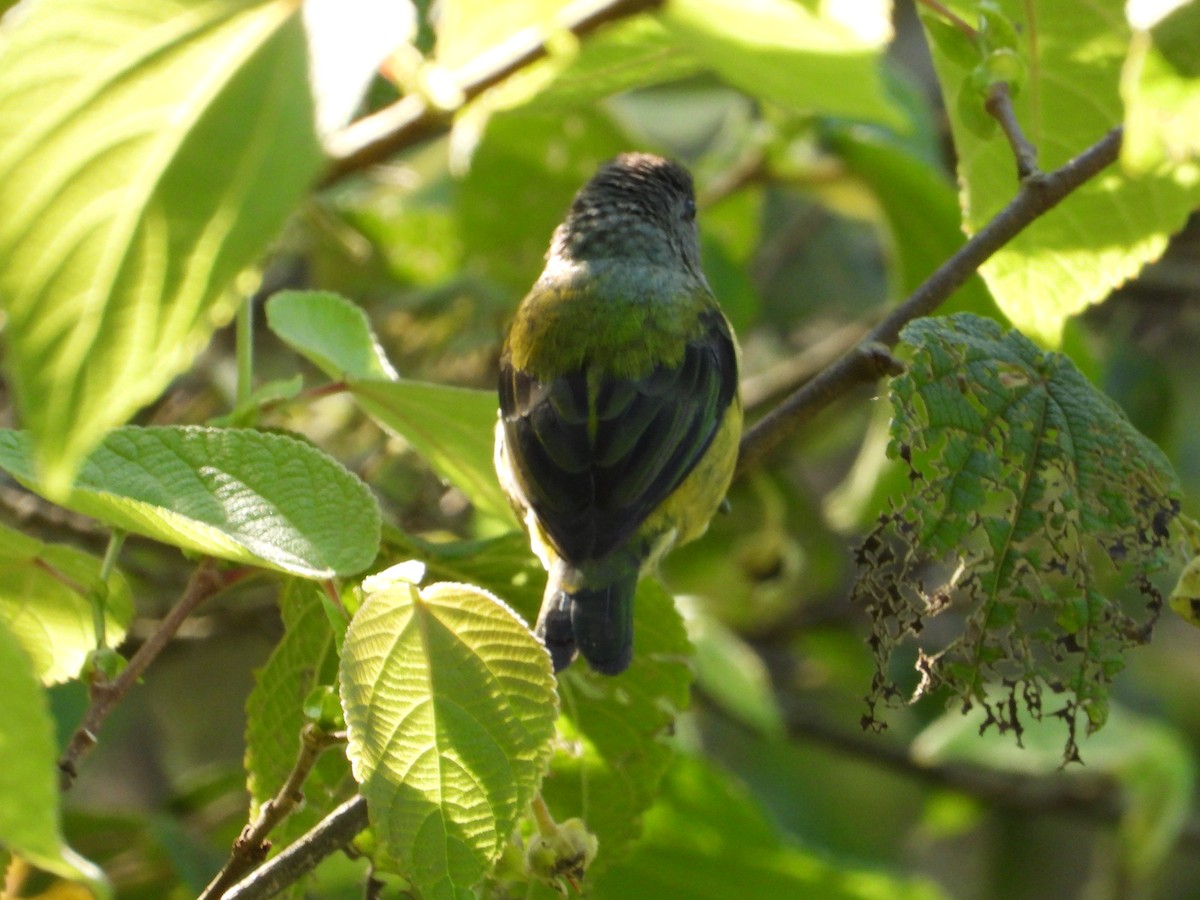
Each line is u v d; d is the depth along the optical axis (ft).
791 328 52.44
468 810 16.69
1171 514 19.53
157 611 38.65
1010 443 19.43
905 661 48.75
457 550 22.27
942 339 19.69
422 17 25.00
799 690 51.67
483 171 42.24
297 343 22.50
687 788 32.78
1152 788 41.29
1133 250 23.53
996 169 23.80
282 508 17.61
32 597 20.21
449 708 16.62
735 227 45.88
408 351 39.63
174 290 10.62
